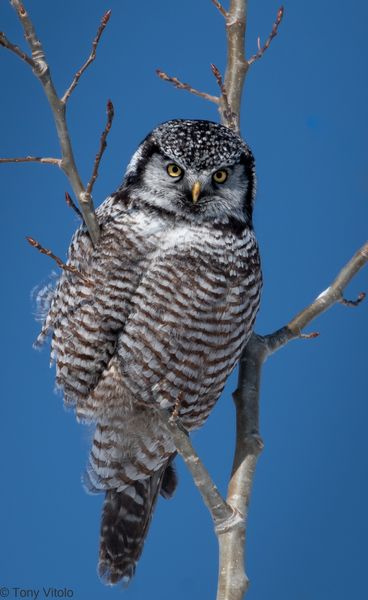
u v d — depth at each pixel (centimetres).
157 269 855
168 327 862
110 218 871
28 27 688
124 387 891
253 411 859
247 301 884
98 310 863
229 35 997
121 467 934
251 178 923
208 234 872
